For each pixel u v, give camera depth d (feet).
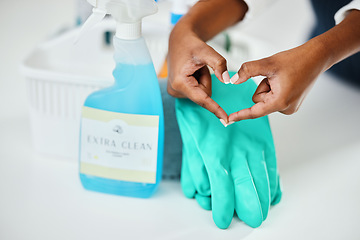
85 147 2.28
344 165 2.62
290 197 2.33
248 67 1.77
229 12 2.48
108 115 2.19
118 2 1.96
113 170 2.27
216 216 2.06
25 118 3.13
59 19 4.72
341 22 2.04
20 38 4.29
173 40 2.06
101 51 2.90
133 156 2.23
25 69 2.49
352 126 3.06
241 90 2.30
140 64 2.11
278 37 3.73
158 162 2.25
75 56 2.88
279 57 1.81
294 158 2.69
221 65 1.83
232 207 2.06
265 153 2.22
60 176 2.49
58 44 2.85
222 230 2.07
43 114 2.58
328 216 2.18
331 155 2.72
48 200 2.26
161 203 2.28
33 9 4.97
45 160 2.65
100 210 2.20
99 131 2.23
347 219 2.15
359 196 2.34
